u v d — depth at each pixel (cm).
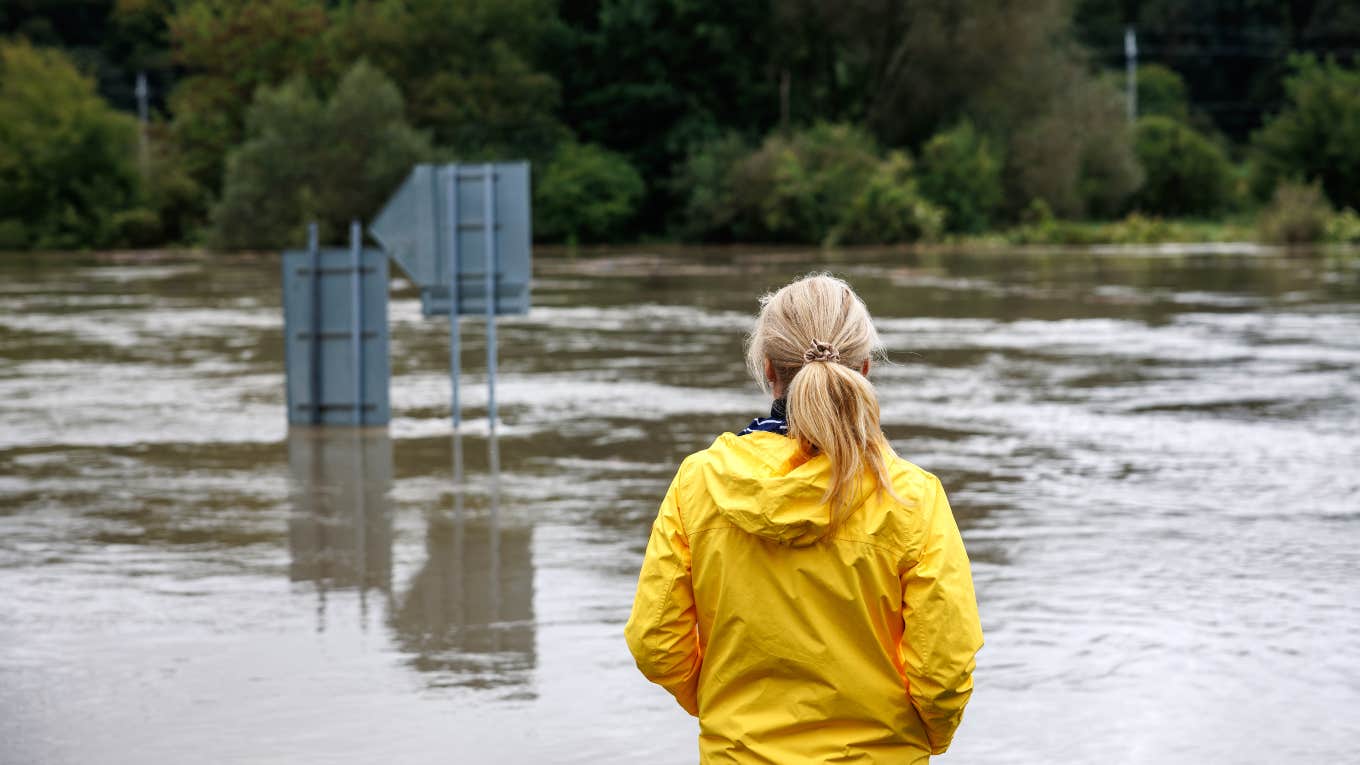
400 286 5934
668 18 11694
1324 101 11650
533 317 4094
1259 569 1248
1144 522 1438
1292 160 11744
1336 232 9319
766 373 481
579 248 10631
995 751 832
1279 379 2580
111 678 971
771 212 10306
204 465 1802
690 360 2978
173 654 1025
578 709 907
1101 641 1041
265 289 5581
